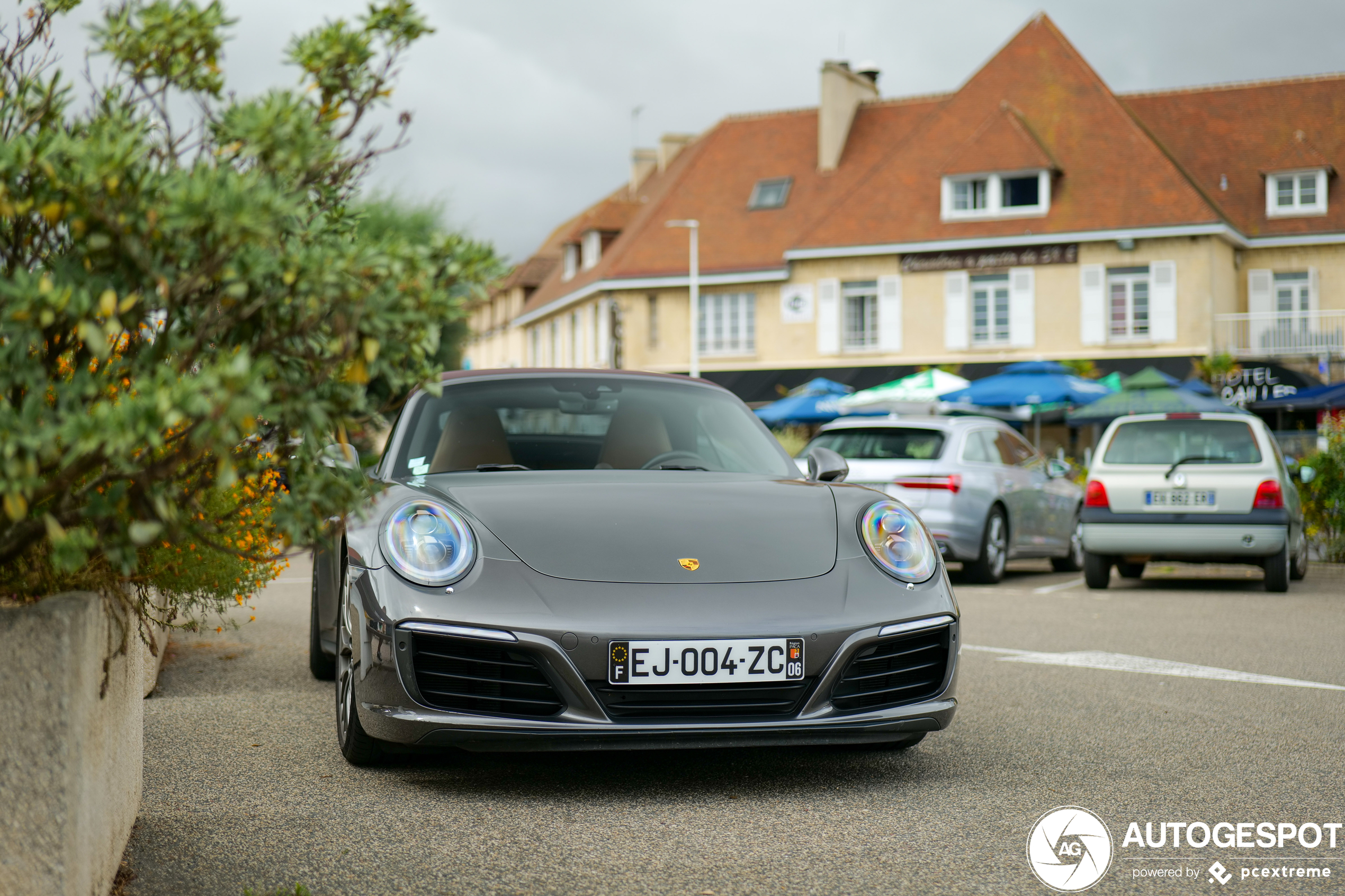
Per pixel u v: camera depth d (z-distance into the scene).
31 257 2.35
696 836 3.29
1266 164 32.12
